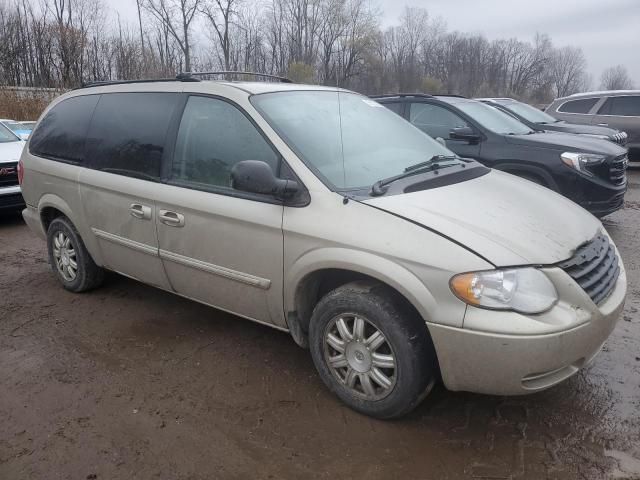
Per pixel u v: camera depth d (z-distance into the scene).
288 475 2.59
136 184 3.85
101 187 4.11
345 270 2.96
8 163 7.46
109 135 4.18
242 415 3.06
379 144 3.62
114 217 4.09
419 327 2.80
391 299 2.80
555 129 9.75
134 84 4.18
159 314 4.41
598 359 3.60
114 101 4.25
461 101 7.59
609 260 3.06
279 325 3.35
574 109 13.77
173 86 3.88
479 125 7.02
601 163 6.28
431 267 2.60
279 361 3.64
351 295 2.89
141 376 3.48
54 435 2.91
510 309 2.51
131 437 2.88
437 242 2.64
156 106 3.92
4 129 8.95
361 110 3.96
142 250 3.92
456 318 2.56
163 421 3.02
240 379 3.43
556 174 6.42
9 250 6.47
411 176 3.28
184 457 2.73
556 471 2.59
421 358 2.77
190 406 3.15
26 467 2.67
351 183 3.11
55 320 4.35
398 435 2.87
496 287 2.52
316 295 3.26
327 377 3.14
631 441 2.79
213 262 3.48
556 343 2.51
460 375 2.67
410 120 7.68
